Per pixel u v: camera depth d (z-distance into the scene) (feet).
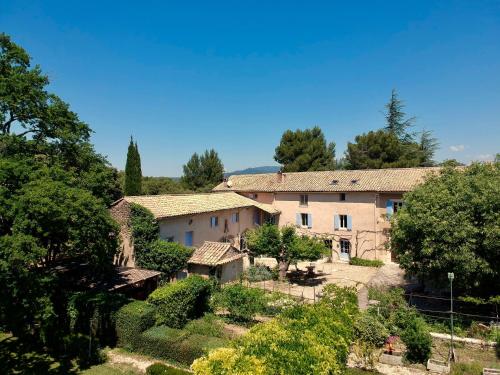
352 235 107.04
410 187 96.12
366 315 48.21
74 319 50.57
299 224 117.70
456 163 70.85
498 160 65.67
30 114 61.62
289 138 179.32
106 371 41.52
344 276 88.84
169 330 48.75
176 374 37.19
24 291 40.98
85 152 67.46
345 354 34.37
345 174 116.37
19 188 44.37
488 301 55.67
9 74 59.16
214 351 28.99
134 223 68.69
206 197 98.78
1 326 48.85
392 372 41.19
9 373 40.88
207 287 60.64
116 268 66.39
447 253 55.93
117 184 123.85
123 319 47.96
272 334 31.48
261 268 89.10
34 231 42.98
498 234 52.24
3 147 53.83
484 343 47.39
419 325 45.93
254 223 117.29
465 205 57.00
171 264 69.92
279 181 126.21
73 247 53.52
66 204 44.57
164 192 188.55
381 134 154.40
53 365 43.09
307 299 66.18
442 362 42.01
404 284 80.79
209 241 83.30
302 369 26.25
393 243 68.49
